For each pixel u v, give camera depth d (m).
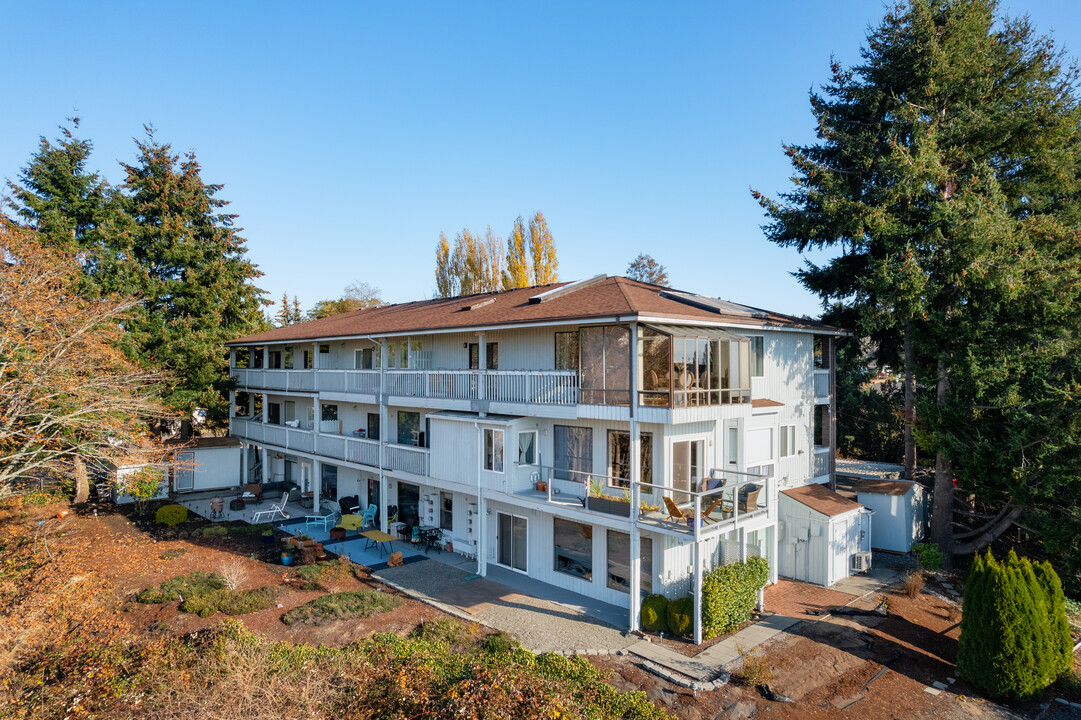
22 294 18.50
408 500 24.42
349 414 28.03
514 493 18.09
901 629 15.78
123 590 17.33
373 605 16.03
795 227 24.20
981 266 19.12
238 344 33.75
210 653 11.97
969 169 22.27
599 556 17.17
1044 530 19.11
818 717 11.70
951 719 12.06
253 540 22.98
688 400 15.25
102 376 20.91
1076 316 19.19
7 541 18.95
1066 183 22.28
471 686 10.30
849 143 23.44
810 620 16.06
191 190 35.28
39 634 12.54
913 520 22.98
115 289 29.03
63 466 25.97
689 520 15.05
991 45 21.86
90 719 10.04
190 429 36.56
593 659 13.65
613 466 17.23
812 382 23.06
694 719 11.38
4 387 18.50
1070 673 13.70
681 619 14.69
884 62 23.83
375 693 10.61
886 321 21.45
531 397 18.05
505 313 19.72
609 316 15.54
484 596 17.38
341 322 31.91
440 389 21.31
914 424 22.56
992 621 12.95
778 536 20.02
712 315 17.64
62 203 28.91
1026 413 18.42
